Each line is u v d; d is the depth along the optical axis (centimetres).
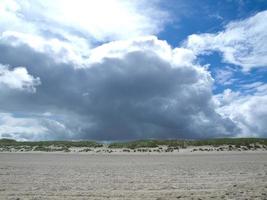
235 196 1233
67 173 2102
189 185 1527
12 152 5778
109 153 5212
